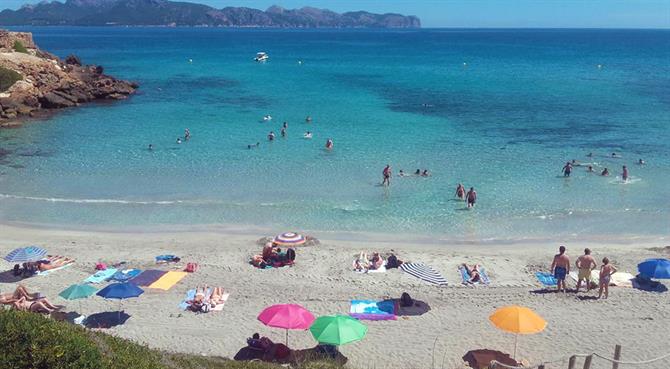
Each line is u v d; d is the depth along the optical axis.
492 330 20.50
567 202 35.16
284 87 86.44
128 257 26.70
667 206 34.69
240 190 36.91
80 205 34.16
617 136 52.47
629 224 31.98
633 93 80.81
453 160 43.91
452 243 29.36
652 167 42.31
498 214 33.19
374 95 78.00
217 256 26.95
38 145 48.09
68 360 10.92
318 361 17.42
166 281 23.30
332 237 29.91
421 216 32.81
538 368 16.83
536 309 22.03
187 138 50.47
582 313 21.72
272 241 27.66
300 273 25.14
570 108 67.75
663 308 22.11
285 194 36.19
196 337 19.77
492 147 48.06
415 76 104.88
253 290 23.47
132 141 49.62
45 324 11.62
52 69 72.50
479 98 75.88
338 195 36.03
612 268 22.97
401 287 23.89
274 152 46.03
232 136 51.50
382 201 35.06
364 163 42.94
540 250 28.47
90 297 22.42
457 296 23.14
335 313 21.64
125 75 100.88
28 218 32.00
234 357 18.50
